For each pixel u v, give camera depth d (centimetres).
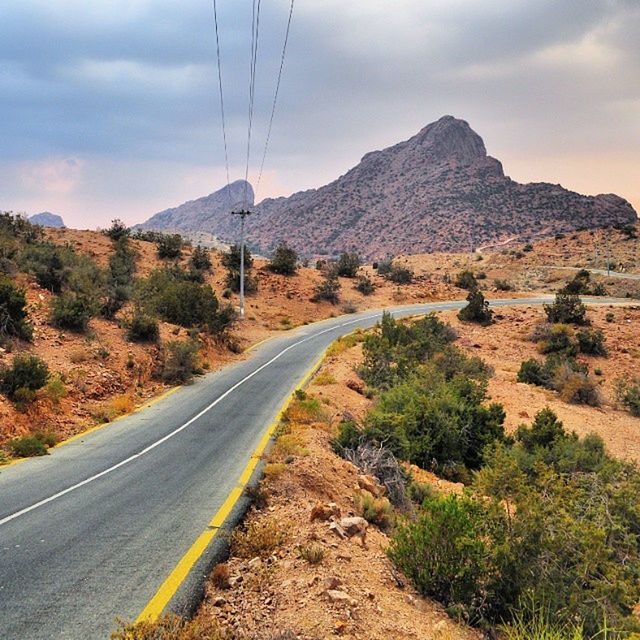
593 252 12800
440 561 683
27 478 1102
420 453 1631
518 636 579
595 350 3869
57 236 5450
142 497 978
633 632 605
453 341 4166
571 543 722
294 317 5016
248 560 722
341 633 521
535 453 1697
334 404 1875
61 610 577
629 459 2012
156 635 497
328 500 1009
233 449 1323
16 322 1964
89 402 1762
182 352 2370
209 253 6788
